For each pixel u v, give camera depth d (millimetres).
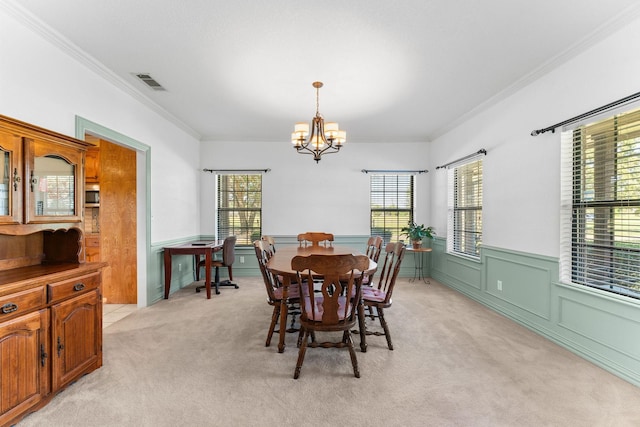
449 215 4586
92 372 2064
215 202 5215
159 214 3867
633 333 1949
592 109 2238
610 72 2102
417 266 5270
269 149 5238
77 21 2049
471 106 3654
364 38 2246
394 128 4656
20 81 1988
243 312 3375
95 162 4383
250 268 5246
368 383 1937
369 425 1547
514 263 3086
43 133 1815
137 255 3592
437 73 2803
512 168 3137
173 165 4242
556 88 2570
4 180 1645
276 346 2502
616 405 1706
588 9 1909
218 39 2273
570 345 2408
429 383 1933
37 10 1931
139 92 3254
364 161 5289
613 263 2170
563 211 2531
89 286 2037
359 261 2055
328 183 5277
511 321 3076
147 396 1796
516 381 1955
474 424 1551
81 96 2529
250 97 3402
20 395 1550
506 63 2609
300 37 2240
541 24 2068
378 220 5387
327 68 2717
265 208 5250
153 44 2342
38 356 1647
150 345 2510
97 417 1607
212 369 2115
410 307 3535
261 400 1760
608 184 2215
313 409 1677
